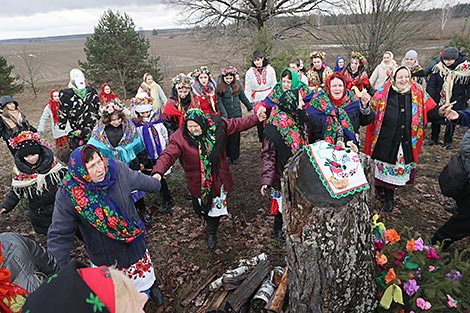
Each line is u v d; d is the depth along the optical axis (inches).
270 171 133.3
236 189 210.4
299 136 131.1
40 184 137.1
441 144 262.7
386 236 103.7
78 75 206.5
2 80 660.7
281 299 107.0
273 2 566.3
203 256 151.6
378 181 169.3
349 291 89.0
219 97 226.1
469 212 122.5
